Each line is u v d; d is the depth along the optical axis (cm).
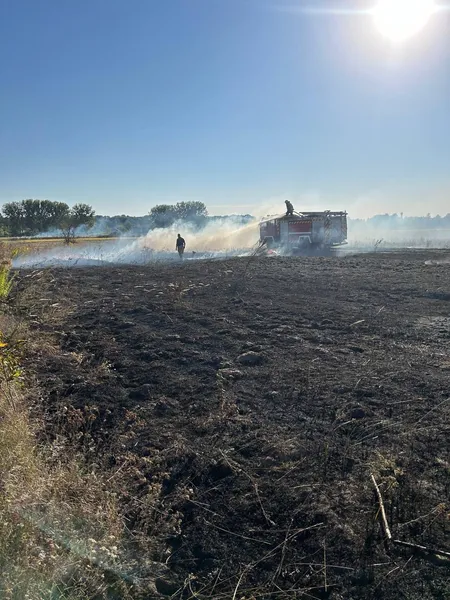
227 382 608
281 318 935
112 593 290
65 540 306
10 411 464
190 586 307
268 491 393
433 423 489
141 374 639
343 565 318
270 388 589
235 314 963
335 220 3497
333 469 417
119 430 492
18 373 490
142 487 400
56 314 905
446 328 863
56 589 274
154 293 1188
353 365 666
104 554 301
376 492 375
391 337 812
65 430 475
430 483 391
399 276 1552
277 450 446
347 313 988
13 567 274
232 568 322
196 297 1145
